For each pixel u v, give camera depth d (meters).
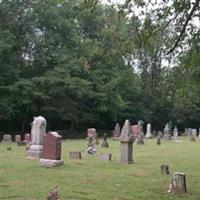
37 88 50.34
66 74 51.16
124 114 68.00
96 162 24.17
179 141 50.34
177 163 25.53
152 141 48.41
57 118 55.69
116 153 30.58
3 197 13.64
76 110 54.69
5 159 24.02
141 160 26.69
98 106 57.56
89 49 19.89
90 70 53.38
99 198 14.11
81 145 37.75
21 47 54.12
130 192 15.40
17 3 53.09
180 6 15.55
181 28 16.14
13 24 52.69
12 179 17.05
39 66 54.66
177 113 75.38
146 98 72.00
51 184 16.27
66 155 27.45
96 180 17.80
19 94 50.09
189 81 19.02
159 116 75.06
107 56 17.45
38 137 25.97
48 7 54.31
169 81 20.02
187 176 20.33
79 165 22.53
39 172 19.28
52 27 55.81
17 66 53.41
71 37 56.38
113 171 20.91
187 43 16.58
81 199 13.94
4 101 49.34
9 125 56.09
